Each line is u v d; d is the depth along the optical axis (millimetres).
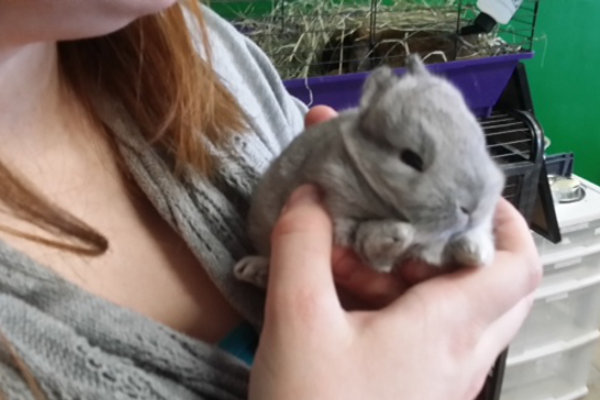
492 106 659
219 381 238
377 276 264
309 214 243
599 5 814
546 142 717
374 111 264
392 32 633
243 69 375
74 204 261
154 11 221
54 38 216
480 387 248
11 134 254
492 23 629
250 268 271
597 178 935
